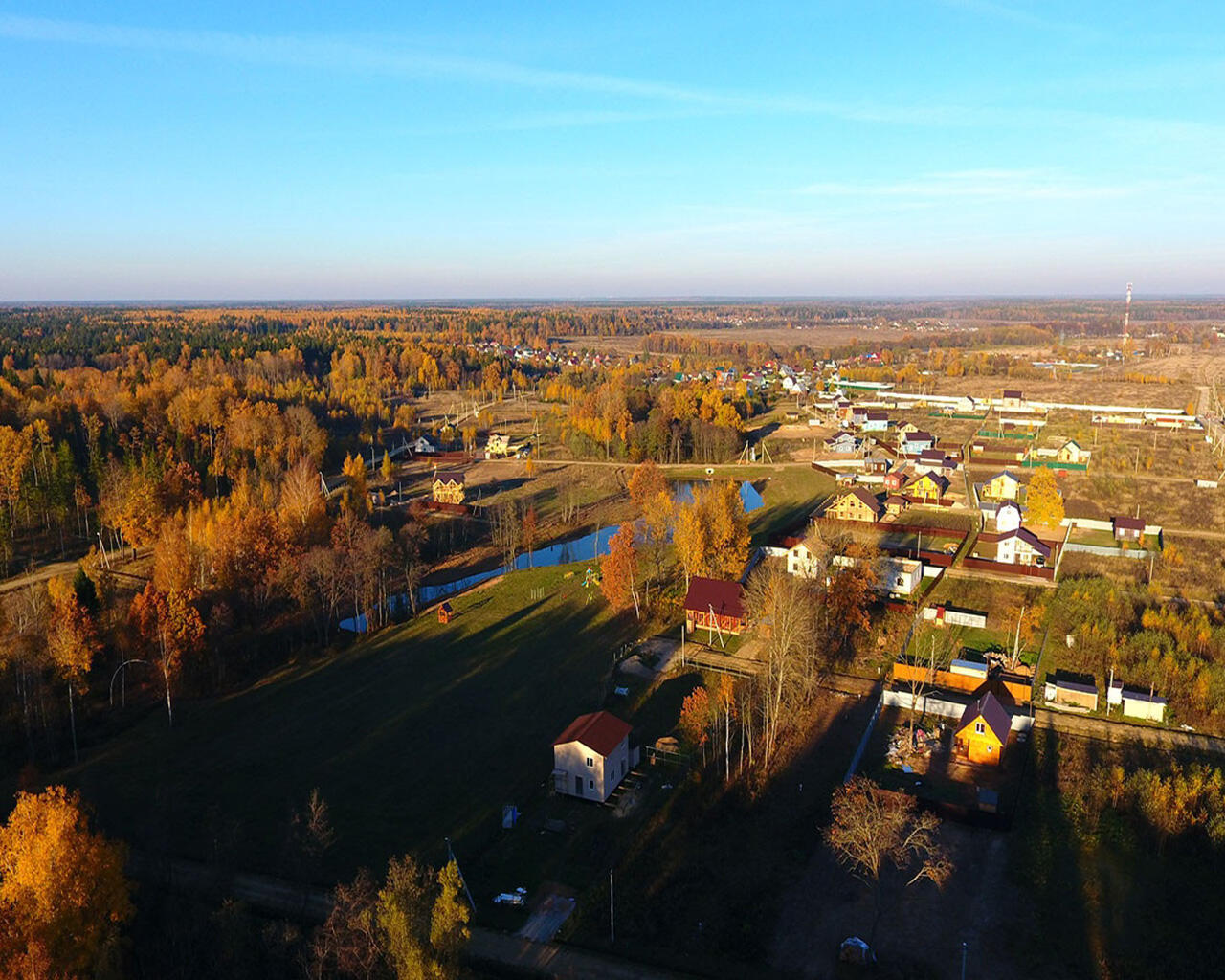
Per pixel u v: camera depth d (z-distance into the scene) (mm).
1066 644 75000
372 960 34844
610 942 41656
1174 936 41969
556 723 64062
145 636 70125
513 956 40656
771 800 53469
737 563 91625
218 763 58750
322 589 80625
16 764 58094
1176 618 75125
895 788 54500
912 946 41438
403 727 63656
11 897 36500
